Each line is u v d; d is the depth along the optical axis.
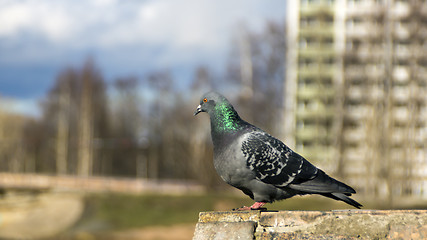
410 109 28.81
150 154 48.31
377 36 29.03
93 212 26.67
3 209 28.56
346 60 30.89
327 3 38.41
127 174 51.41
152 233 21.97
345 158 31.41
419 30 28.69
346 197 3.29
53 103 47.62
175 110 44.66
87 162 43.72
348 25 37.56
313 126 37.94
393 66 29.27
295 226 2.59
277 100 35.16
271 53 34.91
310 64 38.62
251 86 34.69
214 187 33.41
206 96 3.54
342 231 2.50
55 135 49.12
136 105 52.22
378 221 2.48
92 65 44.38
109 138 48.50
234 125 3.41
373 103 28.14
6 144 49.66
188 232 22.08
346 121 32.41
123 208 27.19
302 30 38.53
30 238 23.08
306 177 3.27
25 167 49.41
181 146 42.28
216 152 3.44
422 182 29.23
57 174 45.25
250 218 2.71
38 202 29.86
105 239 21.27
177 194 30.66
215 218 2.78
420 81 28.97
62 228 24.50
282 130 35.56
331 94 37.81
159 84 45.41
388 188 25.81
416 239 2.38
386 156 26.86
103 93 45.84
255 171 3.26
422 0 28.84
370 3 37.16
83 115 44.00
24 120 53.06
